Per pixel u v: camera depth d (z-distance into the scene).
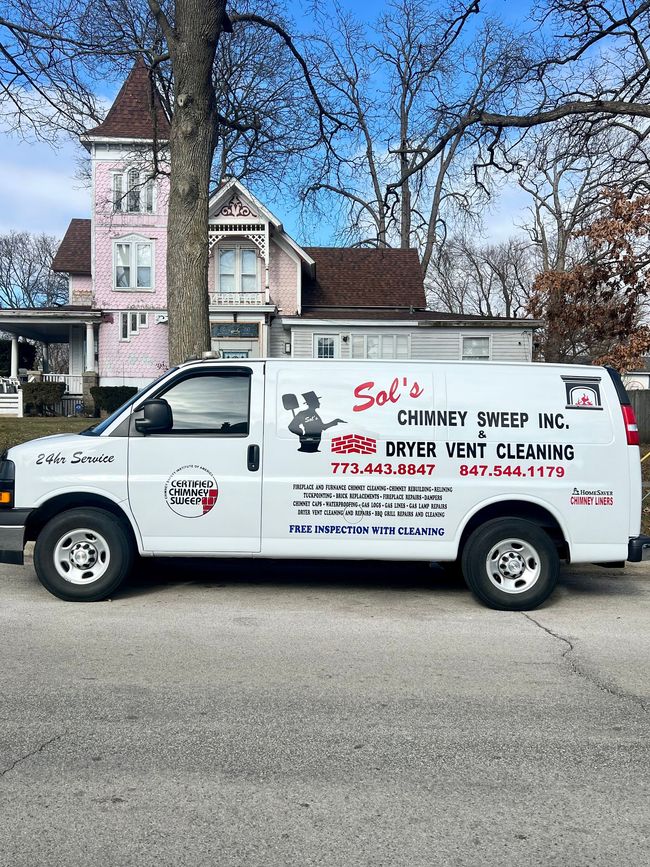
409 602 6.81
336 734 3.99
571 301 14.21
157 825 3.09
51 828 3.06
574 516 6.54
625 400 6.64
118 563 6.50
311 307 28.48
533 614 6.48
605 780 3.55
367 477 6.50
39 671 4.86
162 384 6.62
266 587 7.26
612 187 14.47
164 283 28.52
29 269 67.88
